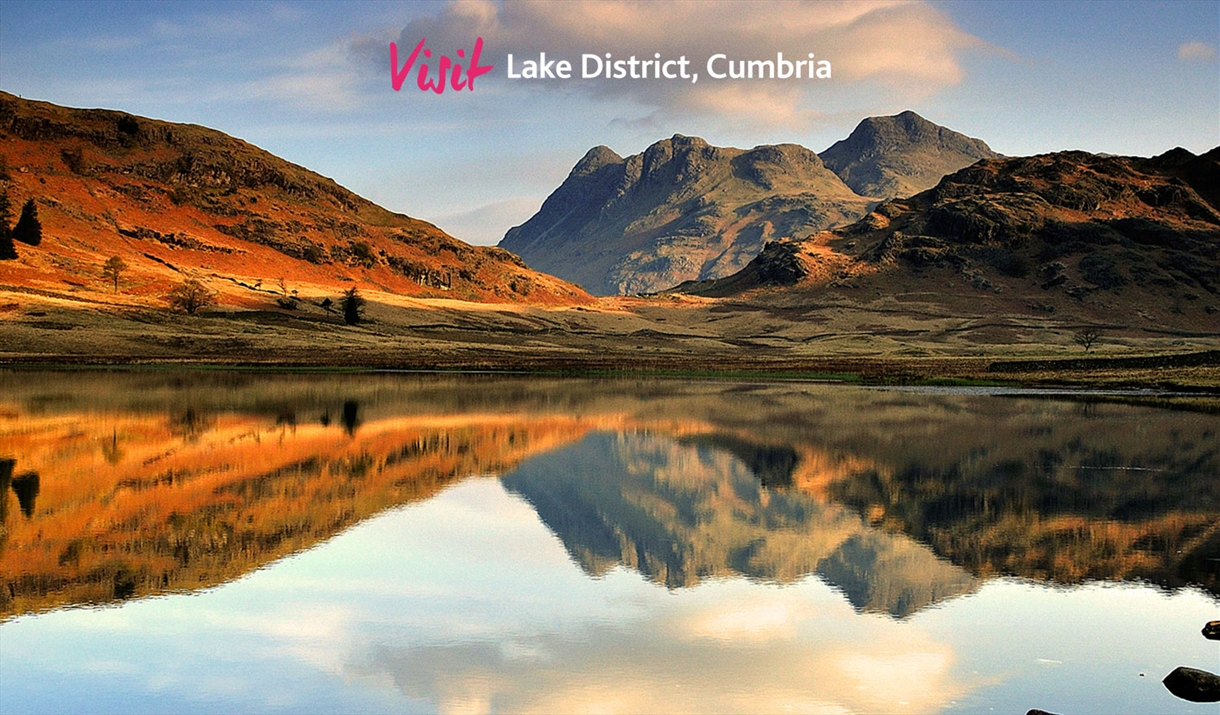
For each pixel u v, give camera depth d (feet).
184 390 293.43
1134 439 189.06
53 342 476.13
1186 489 132.67
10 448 164.14
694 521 114.11
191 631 74.38
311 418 218.38
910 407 266.16
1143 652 68.95
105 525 107.86
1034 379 386.93
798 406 269.44
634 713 59.62
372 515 116.47
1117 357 442.50
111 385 307.78
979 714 59.00
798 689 63.16
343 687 63.57
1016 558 95.81
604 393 318.65
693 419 230.48
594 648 70.85
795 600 82.48
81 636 73.05
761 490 134.62
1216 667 66.33
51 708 60.39
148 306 603.26
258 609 79.77
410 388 326.65
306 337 591.78
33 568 90.43
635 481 142.20
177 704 61.00
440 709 60.29
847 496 130.00
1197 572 89.97
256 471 145.18
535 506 122.93
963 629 74.54
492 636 73.41
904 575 89.92
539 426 212.23
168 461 153.07
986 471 149.59
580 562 95.45
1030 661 67.67
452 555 97.81
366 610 79.66
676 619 77.41
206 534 104.78
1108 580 87.51
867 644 71.26
